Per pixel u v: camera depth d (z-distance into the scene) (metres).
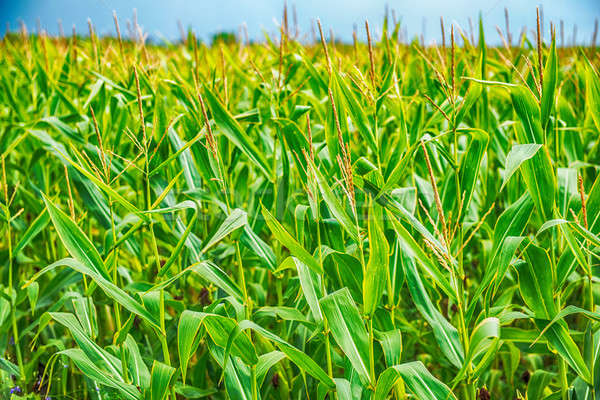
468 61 3.75
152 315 2.20
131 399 2.24
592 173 3.41
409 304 3.82
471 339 1.85
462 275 2.22
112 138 4.18
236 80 5.25
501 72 3.74
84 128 3.57
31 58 5.16
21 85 5.15
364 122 2.60
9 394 2.80
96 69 4.37
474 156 2.31
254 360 2.15
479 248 3.48
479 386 3.01
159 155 2.90
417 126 3.09
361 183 2.32
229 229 2.01
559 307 2.22
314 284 2.31
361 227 2.77
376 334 2.31
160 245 3.58
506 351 3.02
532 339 2.26
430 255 2.82
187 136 2.91
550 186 2.14
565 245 2.41
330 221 2.54
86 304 2.66
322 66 4.20
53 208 2.09
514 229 2.17
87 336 2.43
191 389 2.64
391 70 2.94
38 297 2.97
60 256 3.62
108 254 2.37
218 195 2.90
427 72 3.97
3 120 4.31
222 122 2.71
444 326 2.35
